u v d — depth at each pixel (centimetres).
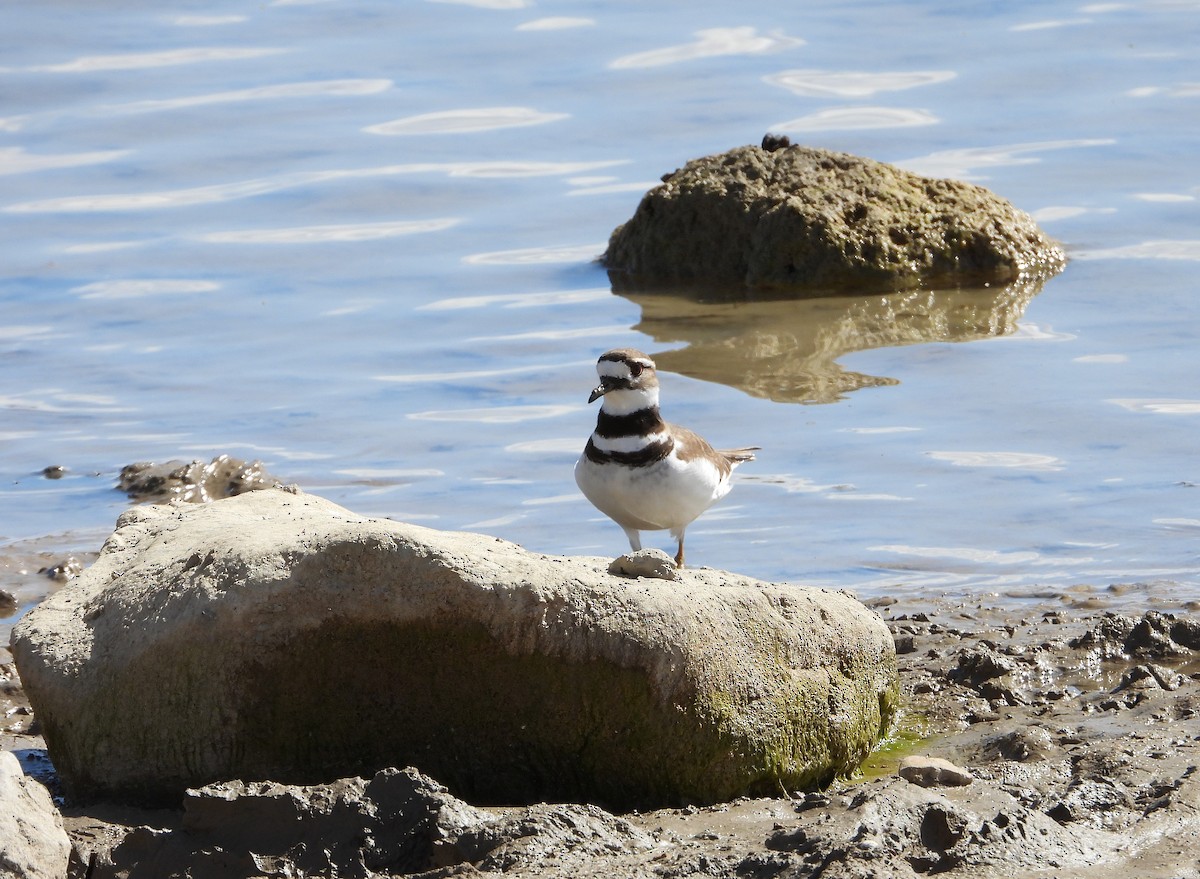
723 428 1481
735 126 2503
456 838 693
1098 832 701
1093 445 1405
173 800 827
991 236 1975
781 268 1969
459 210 2252
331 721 816
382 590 802
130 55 2930
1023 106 2534
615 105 2622
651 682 805
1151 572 1170
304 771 820
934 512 1291
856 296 1919
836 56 2820
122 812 819
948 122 2475
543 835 694
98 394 1628
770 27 3003
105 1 3272
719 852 680
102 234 2155
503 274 2025
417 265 2044
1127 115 2469
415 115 2606
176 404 1596
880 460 1397
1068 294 1864
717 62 2805
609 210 2236
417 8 3192
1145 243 2014
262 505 977
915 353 1683
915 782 793
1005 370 1611
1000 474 1358
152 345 1770
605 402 1112
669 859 676
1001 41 2855
